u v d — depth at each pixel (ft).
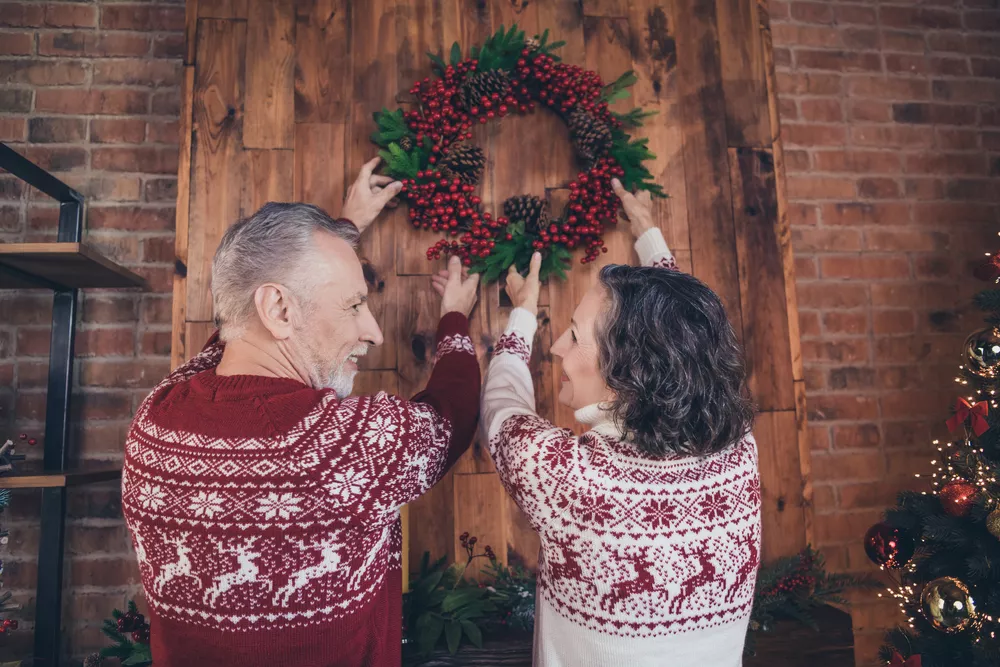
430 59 5.28
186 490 2.12
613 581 2.46
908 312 7.65
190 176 4.96
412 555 4.91
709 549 2.46
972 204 7.91
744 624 2.61
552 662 2.68
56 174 6.40
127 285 6.14
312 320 2.49
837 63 7.82
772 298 5.46
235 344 2.50
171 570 2.15
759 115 5.65
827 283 7.54
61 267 5.41
